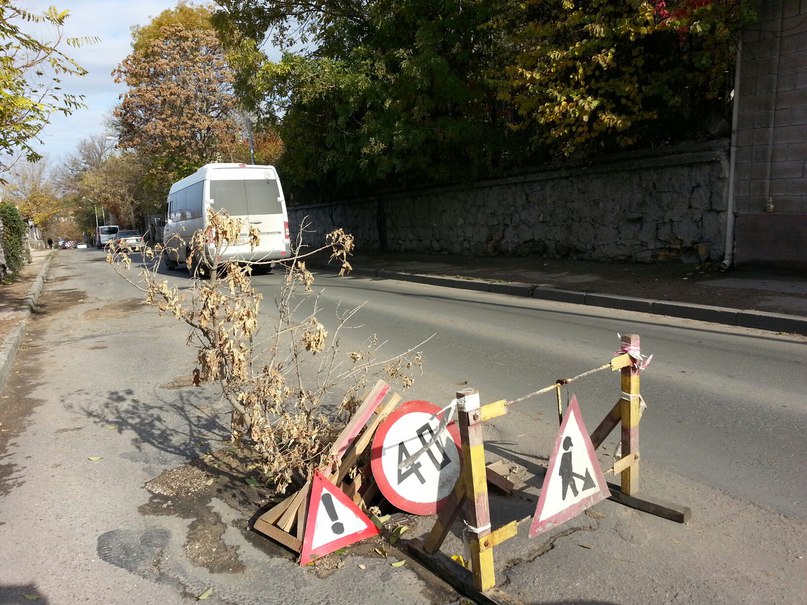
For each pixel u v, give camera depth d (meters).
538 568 2.97
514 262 14.20
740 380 5.54
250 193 16.64
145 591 2.92
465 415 2.63
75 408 5.74
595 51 10.95
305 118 17.06
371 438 3.43
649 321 8.20
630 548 3.10
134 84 29.28
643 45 10.86
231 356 3.43
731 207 10.27
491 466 3.85
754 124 9.77
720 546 3.07
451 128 14.26
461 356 6.83
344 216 23.83
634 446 3.49
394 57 14.70
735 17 9.38
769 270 9.85
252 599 2.84
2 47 7.98
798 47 9.12
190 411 5.46
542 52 11.41
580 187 13.11
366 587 2.90
